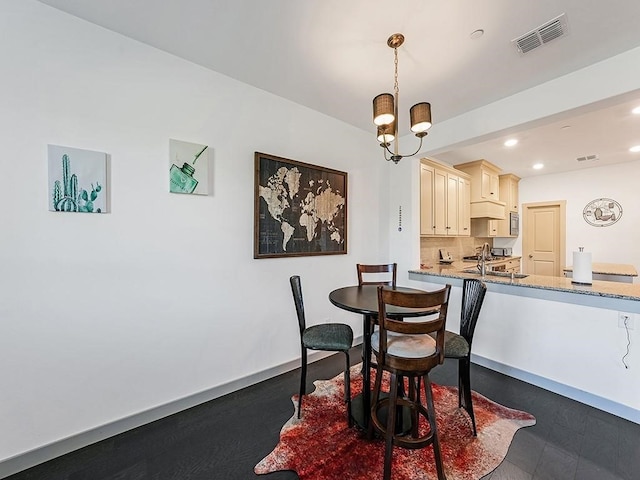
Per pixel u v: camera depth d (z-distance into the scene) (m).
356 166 3.31
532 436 1.79
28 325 1.57
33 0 1.56
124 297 1.85
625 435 1.81
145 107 1.92
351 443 1.73
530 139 3.54
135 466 1.57
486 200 4.59
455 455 1.62
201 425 1.91
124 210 1.84
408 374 1.47
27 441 1.57
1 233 1.50
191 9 1.61
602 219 4.90
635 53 1.88
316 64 2.12
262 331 2.53
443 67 2.12
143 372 1.93
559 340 2.31
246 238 2.41
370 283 2.67
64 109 1.65
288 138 2.68
